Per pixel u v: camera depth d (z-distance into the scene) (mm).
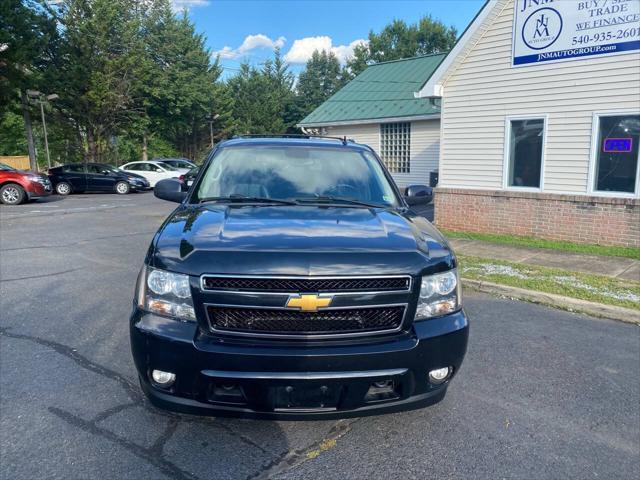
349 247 2787
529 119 9828
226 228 3010
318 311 2625
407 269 2746
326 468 2742
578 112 9172
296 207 3564
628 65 8477
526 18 9539
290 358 2553
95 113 29516
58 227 11703
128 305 5562
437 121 19000
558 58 9250
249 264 2629
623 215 8828
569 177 9461
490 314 5637
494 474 2727
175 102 38375
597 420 3332
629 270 7477
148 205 17531
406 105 20438
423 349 2725
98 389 3555
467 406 3482
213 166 4145
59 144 33875
